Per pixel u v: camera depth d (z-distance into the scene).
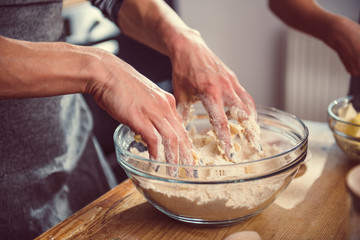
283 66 2.42
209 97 0.72
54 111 0.89
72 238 0.61
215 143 0.72
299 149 0.60
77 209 0.95
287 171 0.57
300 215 0.65
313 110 2.30
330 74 2.17
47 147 0.88
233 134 0.74
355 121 0.78
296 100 2.33
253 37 2.46
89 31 1.72
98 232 0.62
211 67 0.75
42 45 0.58
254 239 0.55
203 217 0.59
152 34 0.86
